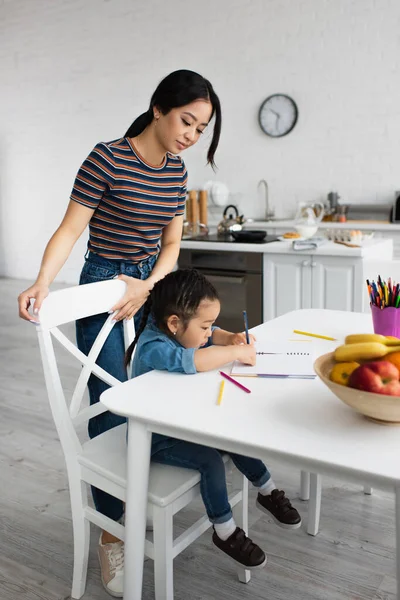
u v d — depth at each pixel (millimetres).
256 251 3508
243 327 3674
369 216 4973
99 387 1696
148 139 1610
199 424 1001
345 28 4922
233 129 5621
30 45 6645
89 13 6156
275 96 5305
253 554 1354
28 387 3277
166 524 1259
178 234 1876
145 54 5914
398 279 2467
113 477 1334
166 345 1284
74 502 1488
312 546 1776
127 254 1712
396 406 888
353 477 863
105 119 6289
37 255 7141
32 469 2305
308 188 5332
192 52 5676
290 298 3451
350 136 5059
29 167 6969
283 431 963
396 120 4836
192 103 1510
